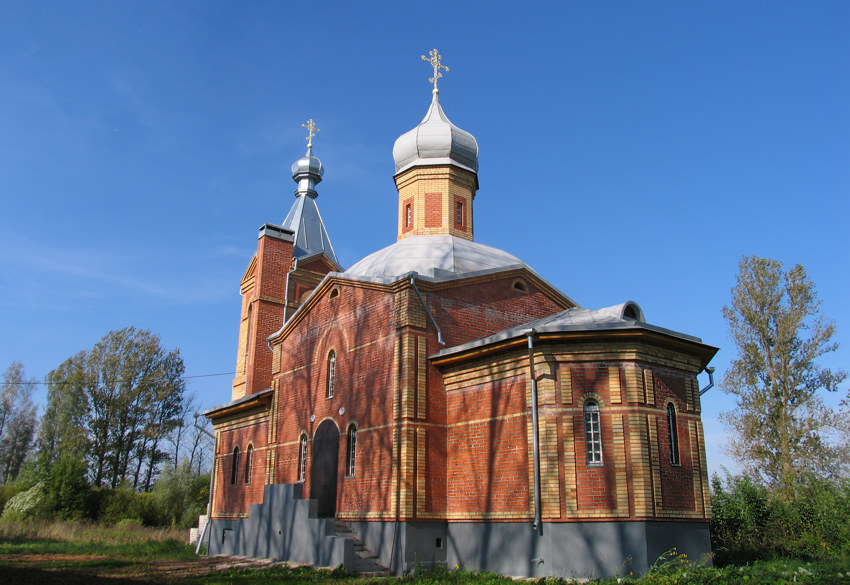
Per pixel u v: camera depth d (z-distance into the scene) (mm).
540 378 18281
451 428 20500
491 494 18844
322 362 24531
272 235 34844
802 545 20484
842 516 20562
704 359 20094
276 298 34219
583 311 21172
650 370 18344
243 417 30234
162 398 55344
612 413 17656
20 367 64500
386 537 19578
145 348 56156
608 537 16734
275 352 27734
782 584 13094
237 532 25641
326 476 22984
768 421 29875
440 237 27438
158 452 56750
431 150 29375
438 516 19766
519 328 19391
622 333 17922
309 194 39812
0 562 22906
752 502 22078
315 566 20031
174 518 43562
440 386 20922
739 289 31578
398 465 19688
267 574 18469
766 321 30688
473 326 22438
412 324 20766
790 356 30125
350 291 23672
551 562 16922
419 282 21188
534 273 24688
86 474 49625
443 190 29078
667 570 15656
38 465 51281
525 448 18219
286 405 26359
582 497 17172
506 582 15773
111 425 53500
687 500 17969
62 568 20906
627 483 17047
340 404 23031
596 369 18094
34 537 34250
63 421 52719
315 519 20656
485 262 25297
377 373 21500
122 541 33781
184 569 20688
